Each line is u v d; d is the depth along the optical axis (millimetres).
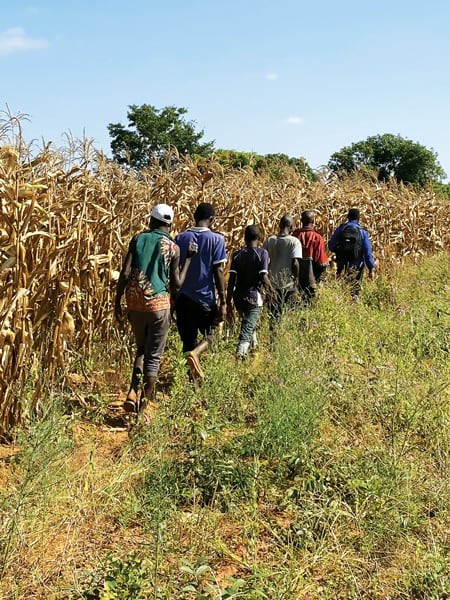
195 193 9438
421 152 49188
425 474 5047
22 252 5395
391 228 16328
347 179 15609
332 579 3842
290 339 7367
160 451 5000
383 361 7477
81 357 7008
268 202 11711
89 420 6129
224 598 3426
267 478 4898
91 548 4059
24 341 5574
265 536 4324
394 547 4184
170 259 6137
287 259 8484
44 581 3713
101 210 6629
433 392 6324
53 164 6426
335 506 4398
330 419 6094
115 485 4656
